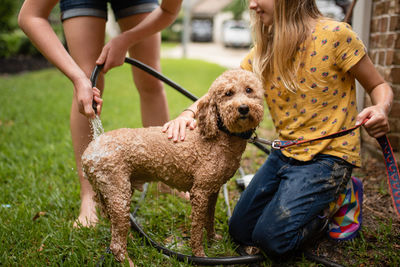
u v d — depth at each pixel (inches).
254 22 79.8
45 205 96.3
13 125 174.7
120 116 193.0
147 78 97.0
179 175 69.1
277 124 80.7
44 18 76.7
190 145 67.7
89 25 83.7
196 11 1239.5
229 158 68.3
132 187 72.7
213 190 69.0
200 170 67.4
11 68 457.7
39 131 165.5
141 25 83.4
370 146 128.1
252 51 85.5
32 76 377.7
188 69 418.9
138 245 78.6
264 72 80.1
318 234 75.4
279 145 71.4
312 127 74.7
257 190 79.7
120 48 79.9
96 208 89.3
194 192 68.6
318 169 72.5
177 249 77.5
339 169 72.9
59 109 211.6
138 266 72.4
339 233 79.4
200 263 71.6
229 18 1229.7
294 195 70.9
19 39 563.8
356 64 70.4
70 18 83.5
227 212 91.8
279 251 68.9
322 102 73.3
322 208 71.8
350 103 73.7
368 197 99.0
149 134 68.7
